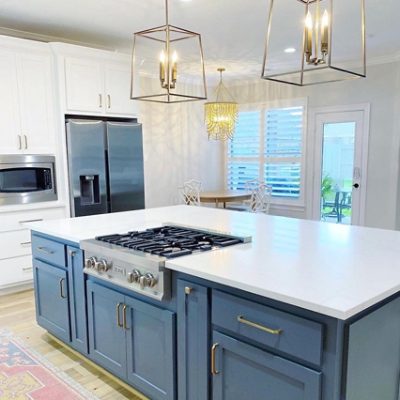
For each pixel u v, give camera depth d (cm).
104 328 225
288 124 639
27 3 328
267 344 145
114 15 359
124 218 294
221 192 618
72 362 258
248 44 459
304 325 133
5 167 372
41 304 280
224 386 164
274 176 669
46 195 400
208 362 169
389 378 157
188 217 297
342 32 417
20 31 404
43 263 269
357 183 570
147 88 611
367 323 138
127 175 448
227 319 158
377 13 359
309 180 624
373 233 235
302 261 174
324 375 130
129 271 196
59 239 250
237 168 723
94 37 428
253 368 152
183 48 474
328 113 591
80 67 414
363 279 149
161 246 201
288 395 141
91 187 428
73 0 322
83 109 420
